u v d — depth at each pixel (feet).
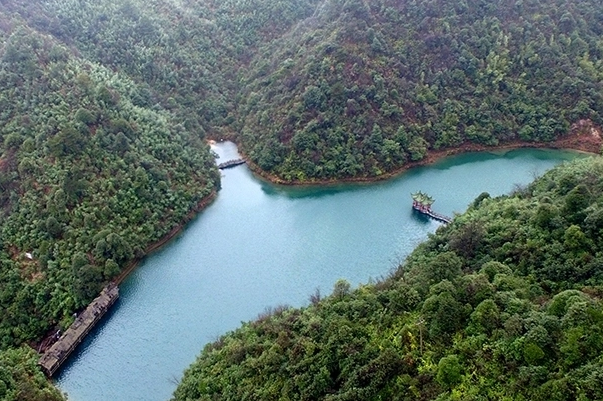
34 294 273.95
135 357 253.85
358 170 400.88
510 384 136.36
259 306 277.64
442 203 364.99
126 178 323.16
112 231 301.43
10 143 309.63
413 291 179.93
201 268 309.22
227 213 364.99
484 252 208.23
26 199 296.10
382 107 416.67
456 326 159.53
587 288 160.76
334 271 300.20
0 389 202.18
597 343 130.93
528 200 246.06
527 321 144.66
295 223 350.64
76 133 311.68
